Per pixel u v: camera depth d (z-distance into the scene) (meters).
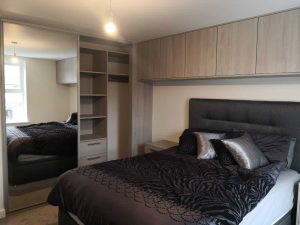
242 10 2.40
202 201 1.62
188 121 3.69
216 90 3.32
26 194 3.17
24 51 2.98
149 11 2.46
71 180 2.14
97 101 3.99
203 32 3.05
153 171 2.26
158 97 4.20
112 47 4.17
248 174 2.08
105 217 1.63
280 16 2.38
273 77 2.74
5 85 2.82
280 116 2.59
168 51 3.51
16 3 2.28
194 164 2.49
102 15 2.61
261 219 1.83
